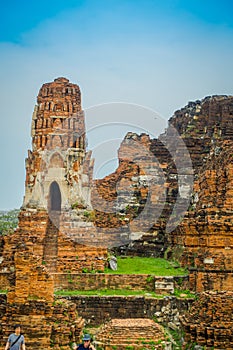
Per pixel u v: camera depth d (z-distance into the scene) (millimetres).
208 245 47844
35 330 39000
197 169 62906
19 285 39875
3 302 40188
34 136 57875
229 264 47219
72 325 39656
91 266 50031
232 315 38500
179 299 46031
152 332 39125
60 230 50875
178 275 48938
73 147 56094
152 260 55906
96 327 45562
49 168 55594
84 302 46094
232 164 49750
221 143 57719
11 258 47125
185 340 39625
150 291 48438
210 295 39781
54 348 38906
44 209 53781
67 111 57281
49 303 39594
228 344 38031
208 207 50188
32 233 52594
